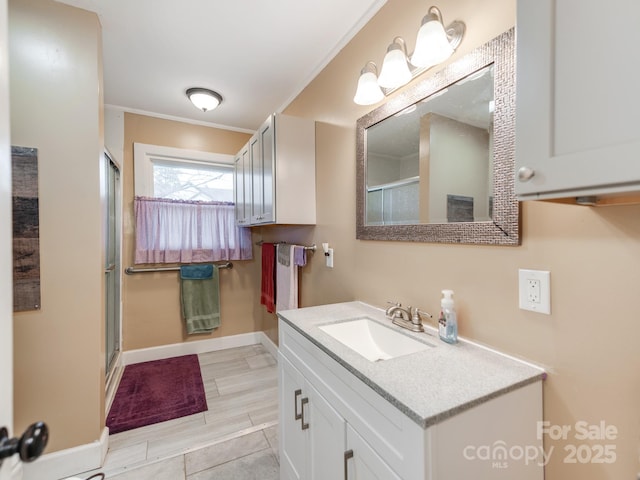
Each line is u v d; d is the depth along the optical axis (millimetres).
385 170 1409
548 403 821
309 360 1107
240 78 2199
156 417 1919
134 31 1688
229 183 3221
